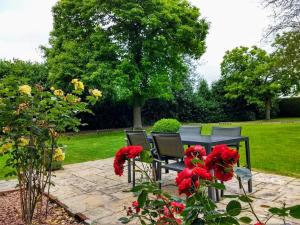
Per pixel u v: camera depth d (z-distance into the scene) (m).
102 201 3.41
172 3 14.69
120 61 13.99
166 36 14.35
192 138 3.82
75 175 4.95
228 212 1.09
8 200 3.60
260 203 3.08
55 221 2.85
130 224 2.60
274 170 4.76
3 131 2.67
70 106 2.84
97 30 14.16
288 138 9.09
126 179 4.51
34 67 13.36
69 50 13.59
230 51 24.41
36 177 2.81
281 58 11.84
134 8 13.05
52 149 2.81
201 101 23.34
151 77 14.45
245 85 23.16
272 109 25.69
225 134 4.46
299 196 3.29
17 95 2.71
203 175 1.21
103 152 7.72
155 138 3.52
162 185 3.92
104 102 16.67
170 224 1.37
